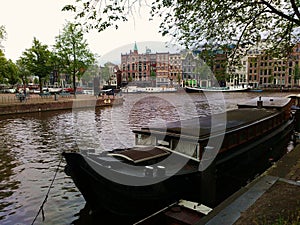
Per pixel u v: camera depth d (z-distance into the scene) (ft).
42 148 44.14
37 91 156.25
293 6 15.47
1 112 78.28
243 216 11.94
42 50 113.39
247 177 31.60
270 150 41.16
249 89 186.39
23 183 29.94
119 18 14.97
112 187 20.38
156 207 20.97
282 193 14.10
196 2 16.39
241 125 31.91
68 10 14.61
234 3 16.46
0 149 43.39
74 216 23.02
